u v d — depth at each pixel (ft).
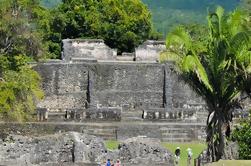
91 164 144.66
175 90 222.28
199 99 221.25
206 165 109.29
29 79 168.96
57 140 147.33
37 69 219.20
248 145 137.49
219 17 118.11
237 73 116.88
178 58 117.91
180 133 190.60
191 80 118.62
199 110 217.36
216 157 119.44
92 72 222.07
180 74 118.42
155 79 223.51
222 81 117.39
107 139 190.08
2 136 155.43
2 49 172.14
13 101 161.17
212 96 118.93
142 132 190.49
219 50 117.08
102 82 222.48
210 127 120.06
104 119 200.75
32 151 145.28
